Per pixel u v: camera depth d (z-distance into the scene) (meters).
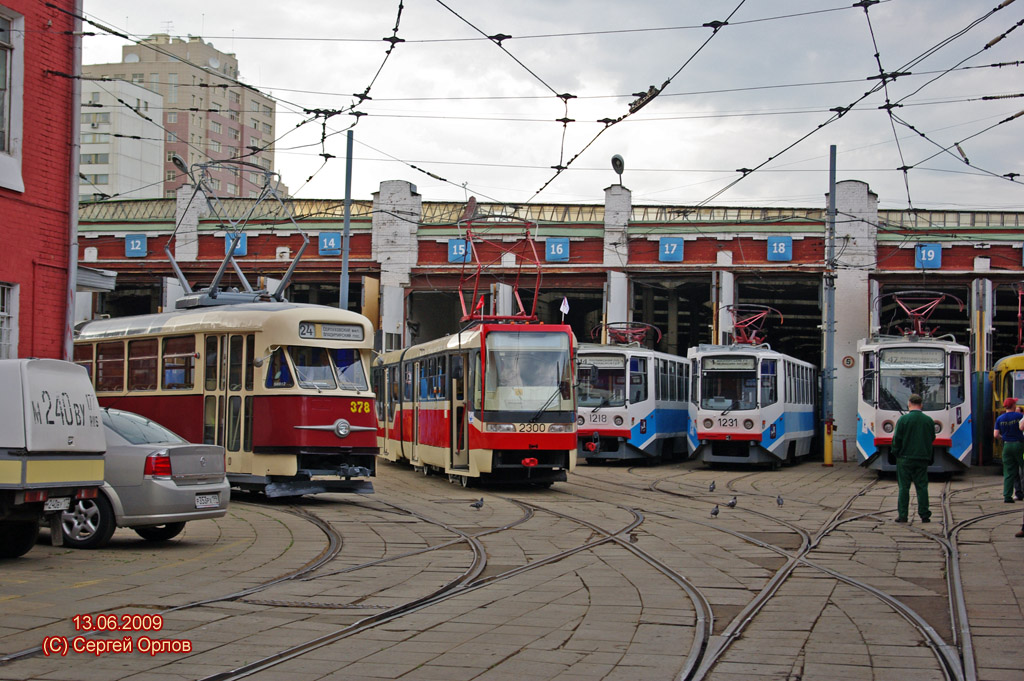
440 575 10.94
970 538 14.30
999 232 34.25
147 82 81.56
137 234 39.03
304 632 8.09
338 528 15.05
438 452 23.64
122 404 20.84
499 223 36.97
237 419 18.59
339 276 37.62
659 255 35.75
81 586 9.87
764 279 35.84
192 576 10.61
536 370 21.69
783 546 13.45
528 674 6.89
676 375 34.97
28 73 15.55
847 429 35.09
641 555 12.56
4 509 10.44
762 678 6.83
